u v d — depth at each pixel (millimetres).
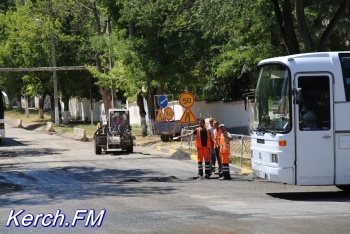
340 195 16703
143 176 22281
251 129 17766
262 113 16984
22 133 59250
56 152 35812
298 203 14953
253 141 17375
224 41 37812
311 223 11805
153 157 30594
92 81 66250
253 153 17375
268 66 16938
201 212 13383
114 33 42688
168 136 39344
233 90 45062
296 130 15773
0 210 14547
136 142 40375
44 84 66625
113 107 46594
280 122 16078
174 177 21594
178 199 15680
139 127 54531
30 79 67500
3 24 71000
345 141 15883
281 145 15844
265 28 27438
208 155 21500
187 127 36031
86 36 62125
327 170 15844
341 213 13156
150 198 15977
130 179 21094
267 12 26500
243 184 19359
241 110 42000
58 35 62406
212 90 46219
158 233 11016
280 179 15914
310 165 15797
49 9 62594
